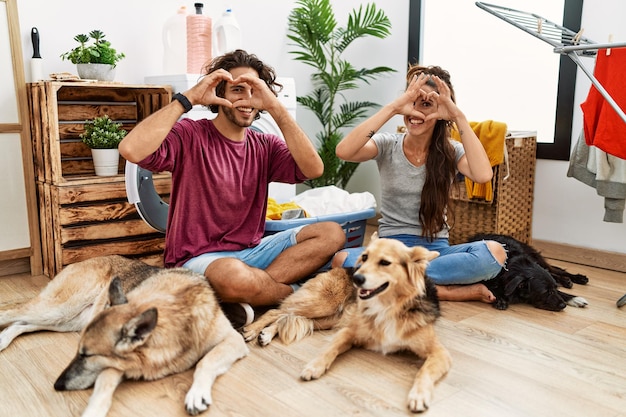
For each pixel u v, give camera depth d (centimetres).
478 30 377
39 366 184
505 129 304
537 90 352
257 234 239
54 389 168
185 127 215
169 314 169
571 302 256
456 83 398
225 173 220
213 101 205
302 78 440
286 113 218
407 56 414
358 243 306
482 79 381
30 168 291
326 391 169
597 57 248
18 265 300
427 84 235
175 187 219
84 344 158
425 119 230
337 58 452
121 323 158
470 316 239
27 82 294
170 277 185
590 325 230
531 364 191
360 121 453
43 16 303
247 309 213
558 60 338
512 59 362
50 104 268
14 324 208
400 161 250
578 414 158
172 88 315
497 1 361
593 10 314
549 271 283
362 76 445
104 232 288
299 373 180
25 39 297
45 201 287
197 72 330
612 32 309
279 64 422
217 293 209
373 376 179
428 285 200
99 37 304
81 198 279
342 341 193
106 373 160
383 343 191
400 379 178
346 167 429
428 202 243
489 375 182
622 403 165
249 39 400
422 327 185
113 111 332
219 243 226
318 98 450
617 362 194
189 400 154
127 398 162
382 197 262
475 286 257
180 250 220
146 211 275
